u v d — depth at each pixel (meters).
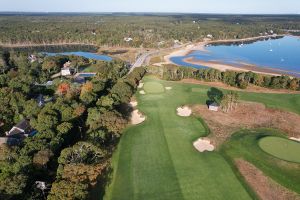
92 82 134.12
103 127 88.50
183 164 77.56
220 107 115.31
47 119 88.94
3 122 103.06
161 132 95.25
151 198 64.69
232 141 88.75
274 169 74.19
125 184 69.31
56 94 132.50
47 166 73.19
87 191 59.38
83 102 109.94
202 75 159.00
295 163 75.94
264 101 124.38
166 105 117.75
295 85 141.75
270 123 102.75
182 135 93.38
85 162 69.94
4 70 186.12
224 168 75.81
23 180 61.91
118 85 123.44
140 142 88.75
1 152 70.75
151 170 74.88
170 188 68.00
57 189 57.50
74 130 93.25
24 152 71.31
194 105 117.31
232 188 68.19
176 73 164.25
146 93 132.12
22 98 114.94
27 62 196.25
